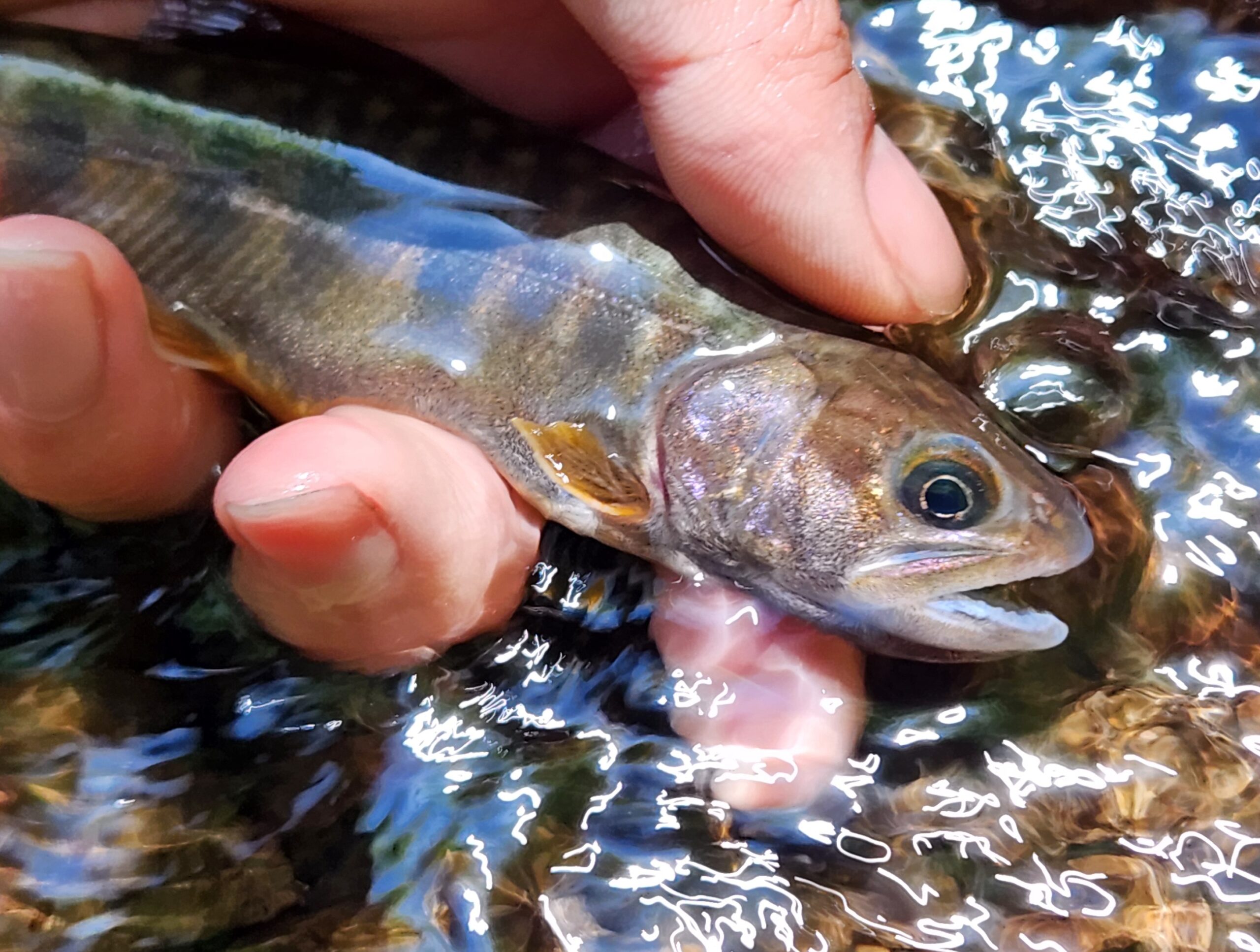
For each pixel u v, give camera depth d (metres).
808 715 0.11
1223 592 0.12
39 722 0.11
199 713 0.11
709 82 0.11
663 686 0.12
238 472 0.10
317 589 0.10
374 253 0.13
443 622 0.11
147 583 0.12
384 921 0.10
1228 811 0.11
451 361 0.13
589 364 0.12
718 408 0.12
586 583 0.12
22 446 0.11
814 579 0.12
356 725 0.11
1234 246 0.14
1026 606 0.12
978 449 0.12
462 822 0.11
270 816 0.11
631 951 0.10
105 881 0.10
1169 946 0.10
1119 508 0.12
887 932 0.10
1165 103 0.15
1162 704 0.11
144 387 0.11
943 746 0.11
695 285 0.12
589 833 0.11
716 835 0.11
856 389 0.12
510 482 0.12
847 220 0.12
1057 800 0.11
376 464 0.10
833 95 0.12
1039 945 0.10
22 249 0.10
